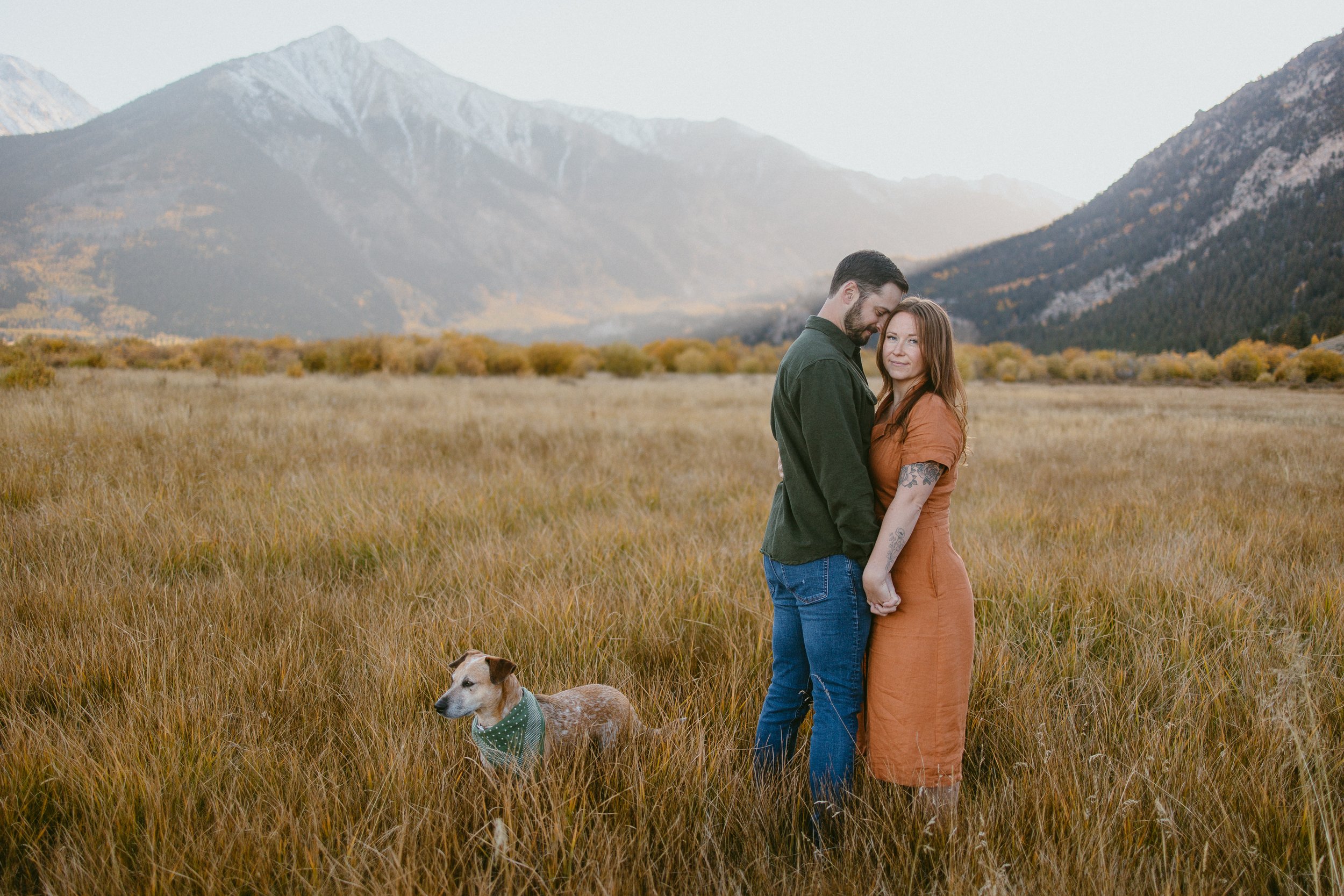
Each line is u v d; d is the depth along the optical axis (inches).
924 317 83.0
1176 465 358.9
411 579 165.9
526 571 171.8
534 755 91.1
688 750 97.0
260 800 85.7
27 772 88.4
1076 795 86.4
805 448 87.0
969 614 86.9
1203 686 118.0
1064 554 186.5
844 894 74.8
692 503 262.5
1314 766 92.6
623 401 786.8
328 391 700.7
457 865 79.0
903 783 86.4
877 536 84.7
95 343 1453.0
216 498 227.9
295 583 161.6
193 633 130.0
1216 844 80.8
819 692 89.7
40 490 222.5
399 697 111.2
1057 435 492.7
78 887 72.6
